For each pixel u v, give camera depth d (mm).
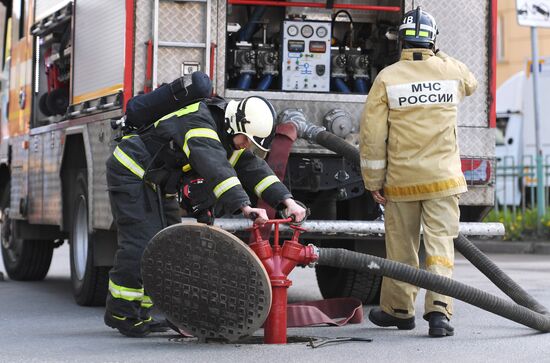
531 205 23672
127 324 9008
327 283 12547
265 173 8461
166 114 8680
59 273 16625
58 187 12836
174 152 8562
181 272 7996
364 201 11797
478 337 9016
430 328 9031
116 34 11125
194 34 10922
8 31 16281
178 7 10875
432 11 11562
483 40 11633
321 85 12016
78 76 12344
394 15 12508
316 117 11375
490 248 22266
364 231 10398
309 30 11992
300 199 11695
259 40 12602
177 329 8891
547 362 7703
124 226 8781
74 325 10094
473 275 15859
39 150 13844
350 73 12328
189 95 8500
